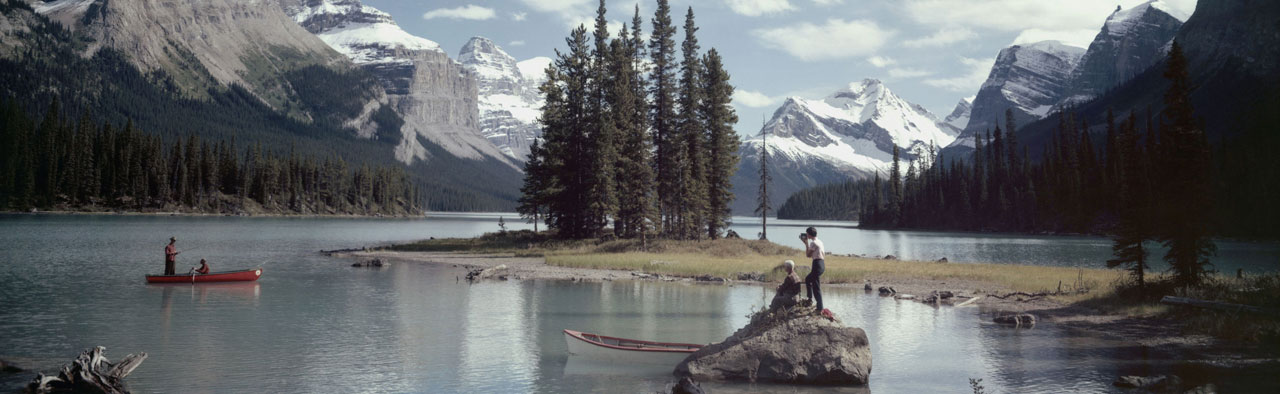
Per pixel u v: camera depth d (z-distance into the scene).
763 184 90.12
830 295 40.41
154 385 19.05
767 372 19.55
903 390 19.11
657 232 81.31
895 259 70.94
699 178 79.00
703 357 20.20
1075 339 26.47
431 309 33.41
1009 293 40.00
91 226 113.31
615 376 20.77
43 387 18.25
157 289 39.69
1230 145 141.50
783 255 68.44
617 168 76.06
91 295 36.66
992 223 178.25
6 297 35.28
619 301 36.88
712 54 83.06
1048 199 162.62
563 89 80.56
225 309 32.62
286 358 22.62
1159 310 31.88
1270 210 115.94
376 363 22.12
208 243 82.75
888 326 29.70
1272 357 22.72
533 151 87.69
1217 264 65.31
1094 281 44.19
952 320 31.22
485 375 20.83
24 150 165.12
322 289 40.69
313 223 163.88
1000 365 22.22
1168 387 18.83
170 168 189.88
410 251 73.06
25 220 127.50
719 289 42.72
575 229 80.12
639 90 80.75
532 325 29.38
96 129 186.50
